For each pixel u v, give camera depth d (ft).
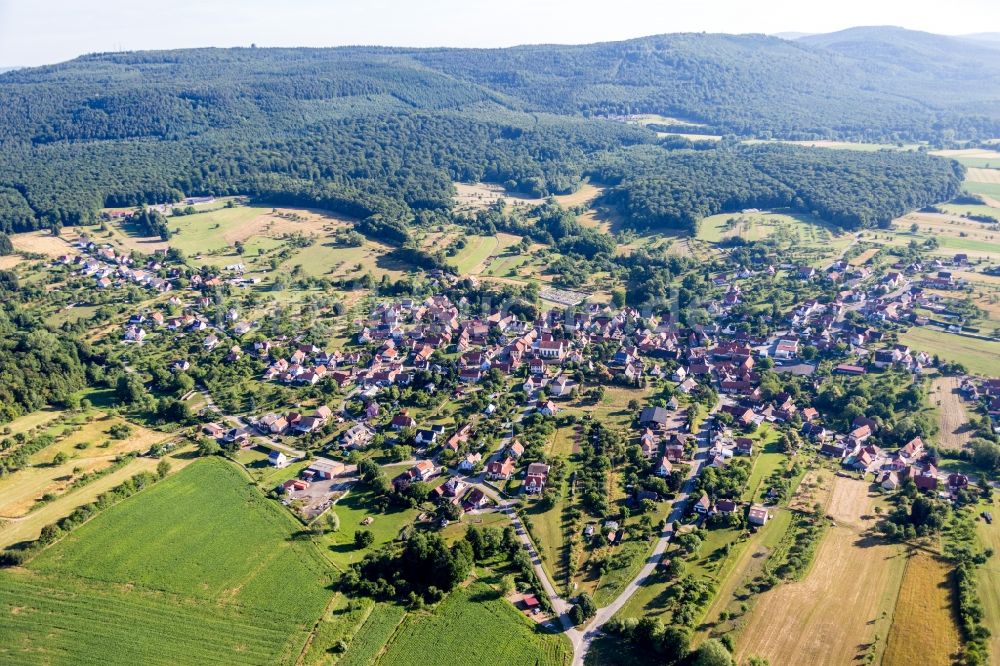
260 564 514.68
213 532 549.13
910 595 481.87
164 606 472.03
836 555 523.70
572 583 501.97
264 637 449.48
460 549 508.12
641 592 492.54
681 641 432.25
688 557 522.88
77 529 544.62
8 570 497.46
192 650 437.99
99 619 458.91
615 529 554.87
